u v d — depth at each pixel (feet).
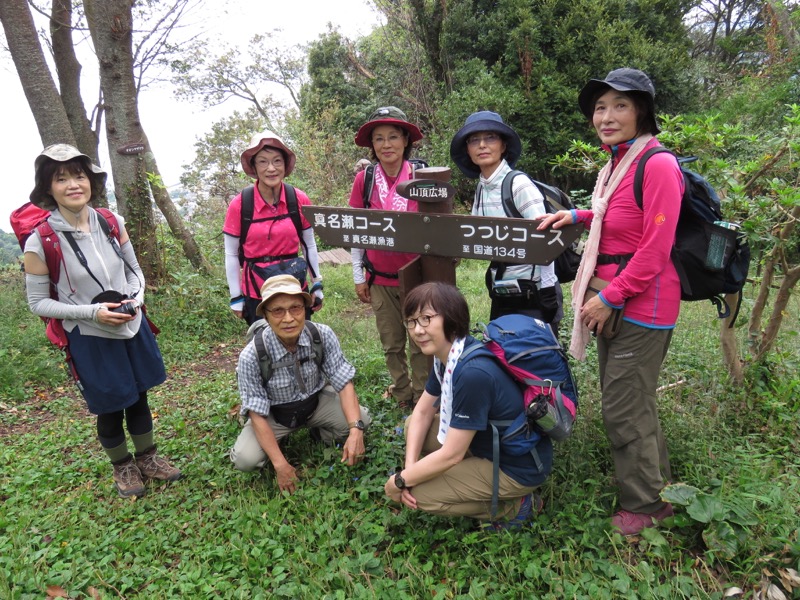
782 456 9.92
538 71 42.45
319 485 10.03
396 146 11.01
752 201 10.44
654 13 46.39
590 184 44.88
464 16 44.78
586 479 9.23
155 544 8.89
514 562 7.78
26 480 11.13
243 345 21.09
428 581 7.50
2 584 7.81
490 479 8.21
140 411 10.83
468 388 7.69
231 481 10.62
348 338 19.44
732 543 7.41
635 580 7.36
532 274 9.51
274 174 11.15
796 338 14.01
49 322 9.95
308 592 7.39
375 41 60.59
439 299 7.97
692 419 10.62
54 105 21.58
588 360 13.19
